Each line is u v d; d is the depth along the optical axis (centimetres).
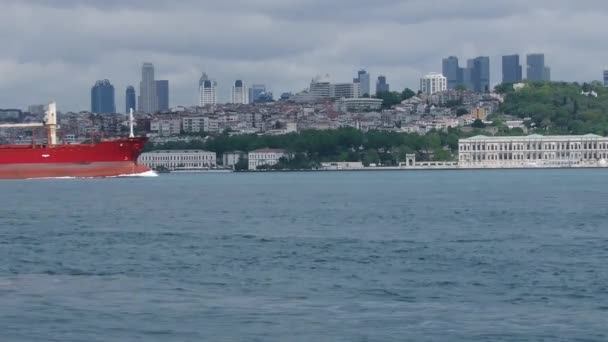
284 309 8438
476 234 14175
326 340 7456
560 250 12012
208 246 12762
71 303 8712
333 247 12531
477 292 9106
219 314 8262
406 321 7994
